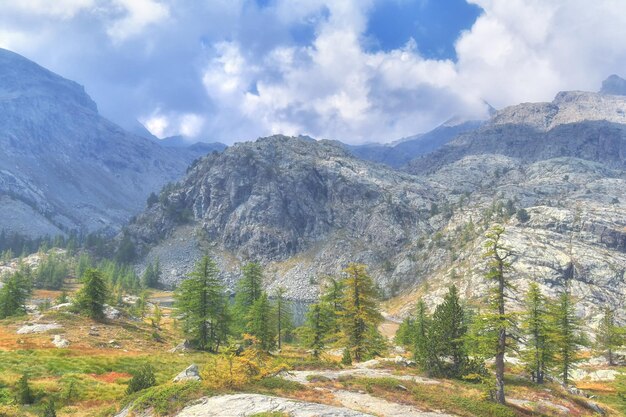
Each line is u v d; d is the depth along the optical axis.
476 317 30.72
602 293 155.38
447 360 41.94
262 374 28.72
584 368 73.44
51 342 51.94
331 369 40.56
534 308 49.16
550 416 30.27
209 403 22.45
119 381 39.25
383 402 27.67
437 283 185.38
